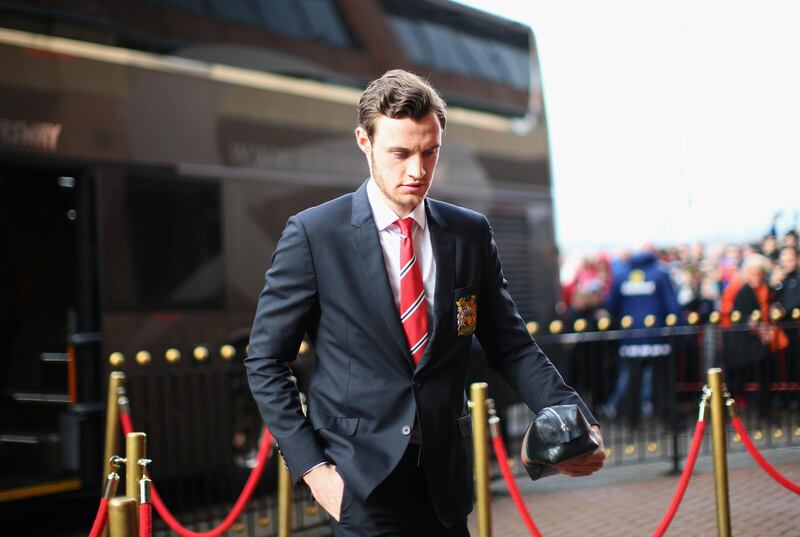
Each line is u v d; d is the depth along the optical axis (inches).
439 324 92.0
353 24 321.1
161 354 260.4
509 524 252.7
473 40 363.6
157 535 249.3
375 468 89.1
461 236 95.6
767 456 320.2
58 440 248.8
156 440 254.1
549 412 88.8
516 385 98.7
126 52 258.8
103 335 248.4
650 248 428.1
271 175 288.7
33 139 236.5
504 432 316.2
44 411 256.8
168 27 268.7
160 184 262.4
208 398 267.9
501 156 362.0
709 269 479.8
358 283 92.4
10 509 253.1
